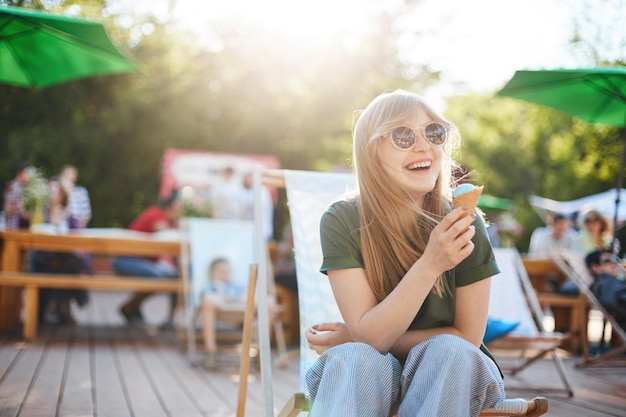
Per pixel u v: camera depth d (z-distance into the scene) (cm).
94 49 479
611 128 829
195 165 1066
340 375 168
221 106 1526
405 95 194
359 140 195
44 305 695
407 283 173
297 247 265
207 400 368
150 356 527
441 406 163
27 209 680
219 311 496
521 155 1778
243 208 1033
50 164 1371
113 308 945
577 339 613
